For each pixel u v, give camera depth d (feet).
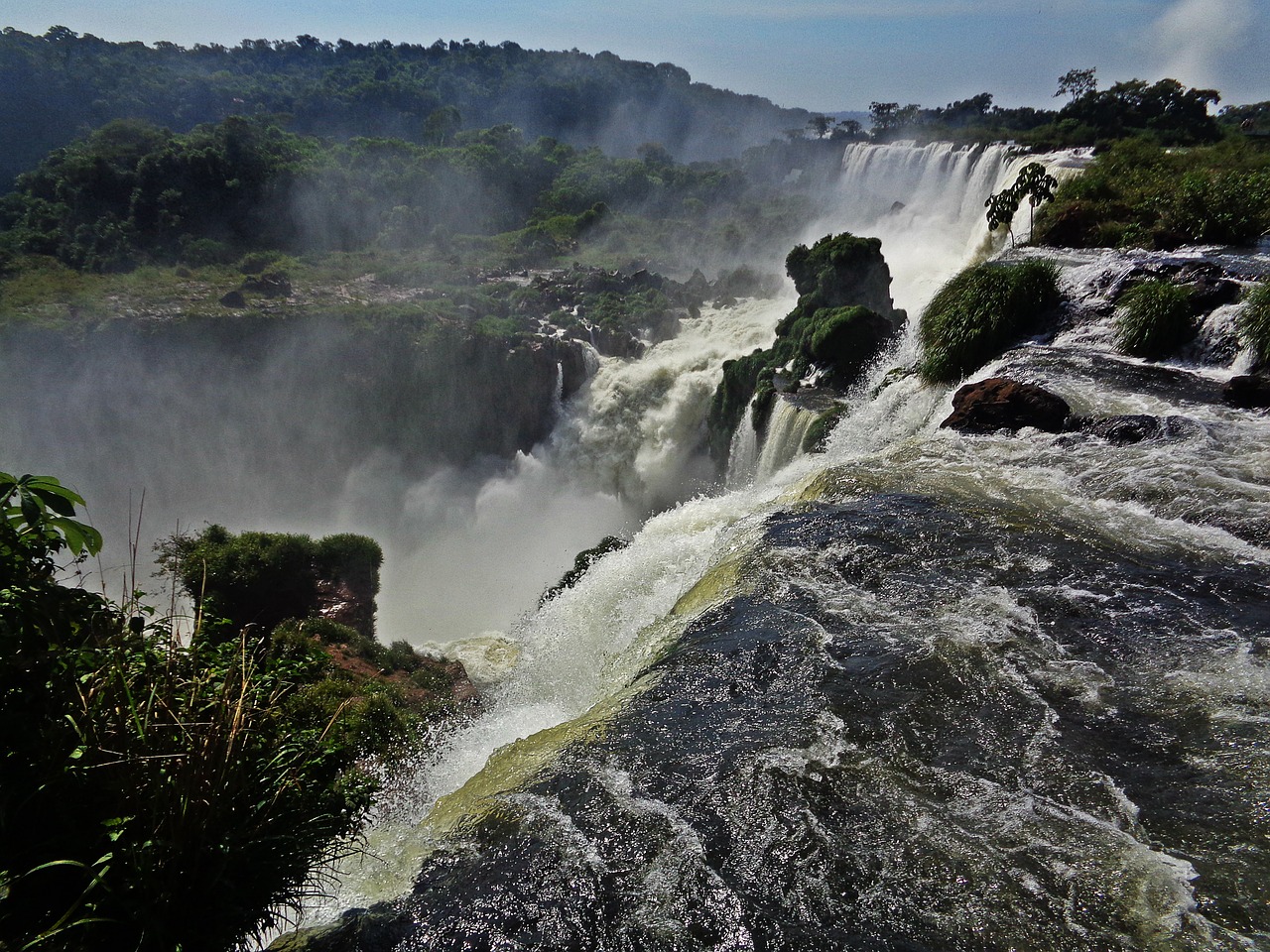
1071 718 25.21
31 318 152.46
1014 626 29.86
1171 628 29.17
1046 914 18.84
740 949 18.76
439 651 56.54
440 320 156.35
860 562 34.99
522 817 23.04
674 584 41.14
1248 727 24.14
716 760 24.57
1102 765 23.29
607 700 29.32
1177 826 21.02
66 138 409.49
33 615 16.89
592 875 20.99
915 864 20.53
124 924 16.17
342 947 19.35
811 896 19.90
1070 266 73.82
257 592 57.72
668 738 25.76
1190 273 60.64
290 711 26.53
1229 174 85.87
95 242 219.00
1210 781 22.35
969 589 32.32
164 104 496.64
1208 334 54.49
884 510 39.55
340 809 20.86
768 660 29.01
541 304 171.83
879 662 28.45
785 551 36.37
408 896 20.86
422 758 35.86
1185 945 17.72
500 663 53.57
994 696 26.37
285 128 440.45
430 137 379.35
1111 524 36.76
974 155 168.14
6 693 17.10
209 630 22.72
